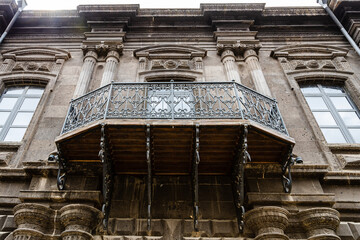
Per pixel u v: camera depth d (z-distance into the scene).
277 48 9.70
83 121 5.56
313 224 5.35
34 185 5.86
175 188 6.20
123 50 9.69
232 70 8.66
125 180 6.26
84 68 8.69
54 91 8.20
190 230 5.55
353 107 8.34
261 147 5.85
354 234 5.51
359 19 10.09
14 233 5.07
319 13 10.88
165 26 10.47
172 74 8.74
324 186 6.21
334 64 9.36
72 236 5.00
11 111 8.00
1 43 9.84
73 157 6.00
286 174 6.02
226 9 10.54
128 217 5.70
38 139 6.95
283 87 8.48
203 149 5.81
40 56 9.44
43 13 10.55
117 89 5.97
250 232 5.52
